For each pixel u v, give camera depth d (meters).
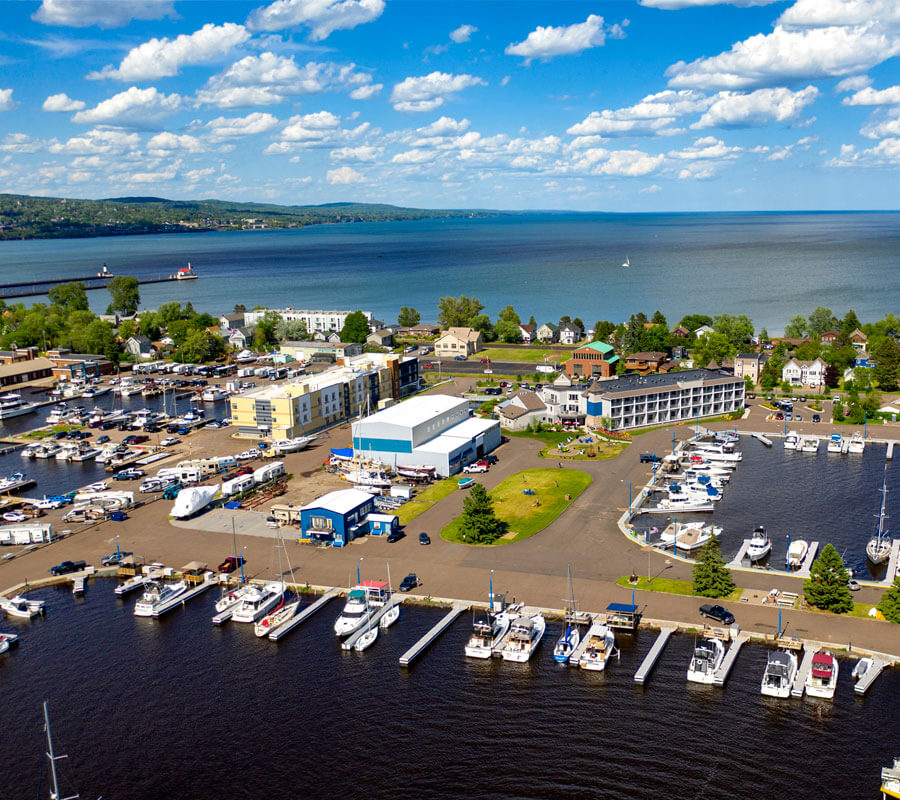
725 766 69.12
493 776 68.81
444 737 74.19
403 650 89.06
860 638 86.69
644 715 76.44
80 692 82.88
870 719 74.50
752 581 101.81
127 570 108.94
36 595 104.94
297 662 87.56
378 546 115.81
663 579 102.56
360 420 154.62
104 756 73.00
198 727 76.75
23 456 169.25
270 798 67.25
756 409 198.38
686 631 90.38
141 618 98.44
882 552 108.06
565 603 96.75
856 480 142.88
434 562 109.62
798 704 77.38
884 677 80.62
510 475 148.00
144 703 80.69
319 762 71.38
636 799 65.62
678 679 82.06
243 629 95.38
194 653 90.00
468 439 155.88
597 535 117.81
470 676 83.94
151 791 68.44
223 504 134.50
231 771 70.56
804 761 69.44
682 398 189.50
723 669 81.94
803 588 96.31
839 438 165.38
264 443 170.88
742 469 151.62
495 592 100.25
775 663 80.44
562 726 75.25
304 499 136.00
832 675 79.31
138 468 156.88
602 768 69.38
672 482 141.25
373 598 98.44
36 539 120.00
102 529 125.00
